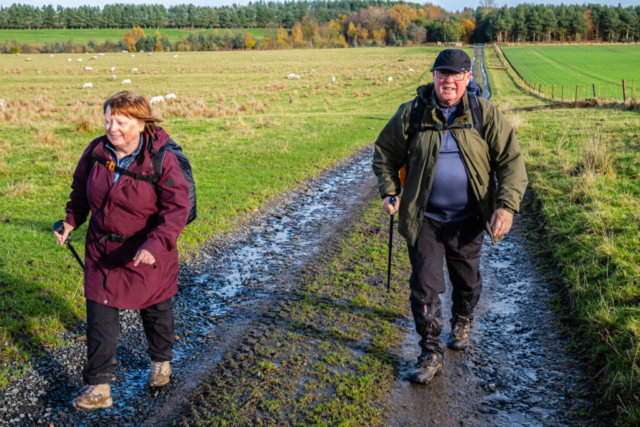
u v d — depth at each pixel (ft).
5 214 24.70
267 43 438.81
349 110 93.04
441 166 10.66
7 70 174.29
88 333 10.03
